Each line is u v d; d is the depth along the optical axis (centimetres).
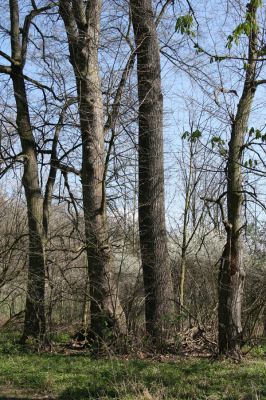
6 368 1089
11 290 1409
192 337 1279
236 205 1122
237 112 1143
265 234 1577
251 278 1384
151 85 1339
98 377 985
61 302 1359
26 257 1397
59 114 1348
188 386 886
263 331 1292
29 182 1379
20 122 1396
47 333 1322
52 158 1424
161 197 1337
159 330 1252
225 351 1120
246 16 1094
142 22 1343
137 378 939
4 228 1489
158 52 1359
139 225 1334
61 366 1100
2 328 1481
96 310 1262
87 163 1308
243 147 1130
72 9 1339
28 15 1442
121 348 1213
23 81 1415
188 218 1606
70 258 1325
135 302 1270
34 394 909
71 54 1339
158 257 1308
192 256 1539
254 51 1145
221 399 811
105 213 1307
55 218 1472
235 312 1123
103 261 1266
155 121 1342
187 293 1445
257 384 884
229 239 1120
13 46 1423
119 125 1261
